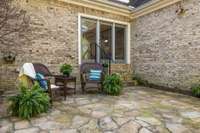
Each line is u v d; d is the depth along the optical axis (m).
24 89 3.50
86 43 6.81
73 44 6.37
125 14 7.61
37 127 2.76
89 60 6.89
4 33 4.67
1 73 5.01
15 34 5.14
